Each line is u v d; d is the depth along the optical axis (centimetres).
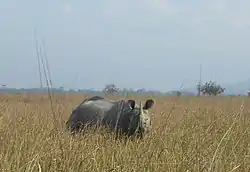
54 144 662
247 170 650
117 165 621
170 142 799
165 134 851
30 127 843
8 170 552
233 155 704
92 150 686
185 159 646
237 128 851
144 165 630
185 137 846
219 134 891
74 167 592
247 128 875
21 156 612
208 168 602
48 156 611
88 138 879
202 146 770
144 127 1086
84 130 1095
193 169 616
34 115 981
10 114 905
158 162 640
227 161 657
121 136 1091
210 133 903
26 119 896
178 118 1074
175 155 687
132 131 1101
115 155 686
